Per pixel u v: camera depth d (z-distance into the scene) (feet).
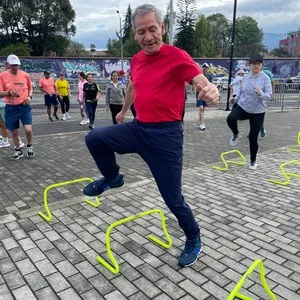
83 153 25.38
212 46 185.78
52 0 182.39
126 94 10.90
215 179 19.04
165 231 12.29
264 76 19.33
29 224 13.47
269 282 9.77
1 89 21.85
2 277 10.14
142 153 9.45
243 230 12.92
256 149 20.57
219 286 9.62
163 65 8.64
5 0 179.32
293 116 48.83
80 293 9.41
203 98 7.38
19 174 20.03
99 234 12.66
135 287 9.63
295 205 15.29
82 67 111.24
